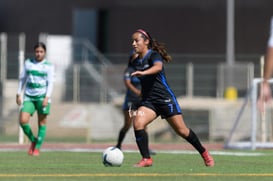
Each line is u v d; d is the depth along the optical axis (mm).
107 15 117562
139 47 37062
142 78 36938
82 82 86312
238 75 85875
